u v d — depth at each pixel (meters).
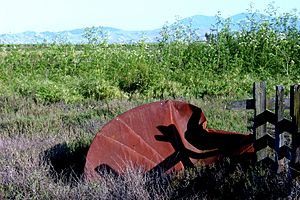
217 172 6.36
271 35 17.41
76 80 16.50
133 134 6.95
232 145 7.23
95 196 5.69
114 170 6.54
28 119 11.02
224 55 17.09
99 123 10.06
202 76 15.82
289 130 6.07
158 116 7.19
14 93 14.90
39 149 7.69
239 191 5.87
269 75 16.03
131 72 15.78
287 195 5.53
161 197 5.67
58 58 18.28
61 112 12.15
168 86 14.85
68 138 8.43
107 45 18.38
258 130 6.76
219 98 13.38
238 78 15.29
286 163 6.32
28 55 18.59
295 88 5.82
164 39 17.95
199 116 7.44
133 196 5.61
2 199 5.89
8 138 8.65
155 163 6.79
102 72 16.81
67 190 5.96
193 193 5.89
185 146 7.04
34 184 6.02
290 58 16.95
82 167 7.05
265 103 6.73
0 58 18.41
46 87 14.70
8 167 6.47
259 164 6.69
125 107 12.20
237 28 18.25
